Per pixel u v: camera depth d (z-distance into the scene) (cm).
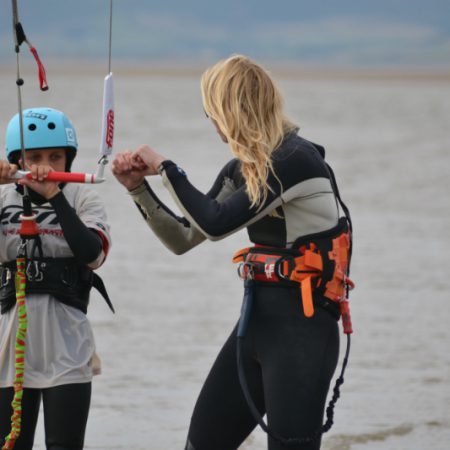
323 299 1705
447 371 2992
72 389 1748
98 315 3666
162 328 3488
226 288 4156
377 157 9550
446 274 4434
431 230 5575
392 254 4869
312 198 1698
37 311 1761
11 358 1770
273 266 1700
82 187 1852
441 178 8006
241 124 1683
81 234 1714
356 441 2403
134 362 3073
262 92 1698
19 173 1683
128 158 1792
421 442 2403
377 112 17475
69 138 1814
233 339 1767
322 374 1683
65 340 1770
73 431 1745
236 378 1752
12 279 1788
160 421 2539
